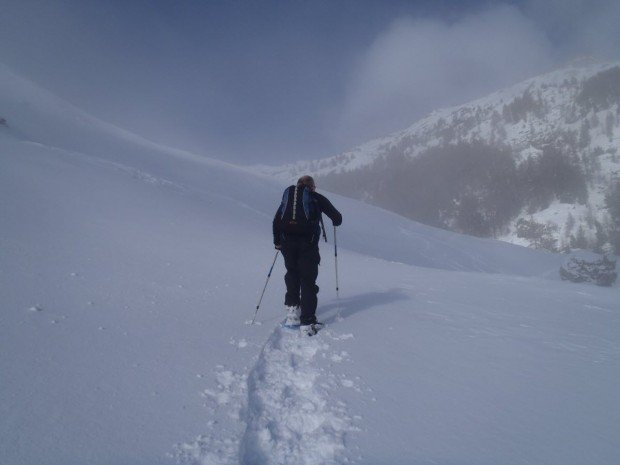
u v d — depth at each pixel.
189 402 2.38
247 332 3.80
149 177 22.72
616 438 2.30
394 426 2.30
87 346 3.00
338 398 2.61
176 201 17.98
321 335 3.93
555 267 48.62
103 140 42.84
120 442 1.93
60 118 45.81
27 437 1.87
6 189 10.09
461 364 3.37
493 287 8.13
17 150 16.92
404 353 3.54
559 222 165.75
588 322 5.39
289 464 2.00
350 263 11.20
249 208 28.80
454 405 2.60
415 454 2.03
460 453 2.05
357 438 2.16
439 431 2.26
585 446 2.19
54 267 5.22
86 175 16.17
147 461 1.81
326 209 4.54
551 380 3.14
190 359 2.99
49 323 3.34
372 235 44.56
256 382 2.82
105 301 4.19
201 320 4.02
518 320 5.12
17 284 4.25
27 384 2.34
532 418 2.49
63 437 1.91
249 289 5.75
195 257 8.02
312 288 4.15
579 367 3.48
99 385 2.45
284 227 4.34
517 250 53.19
